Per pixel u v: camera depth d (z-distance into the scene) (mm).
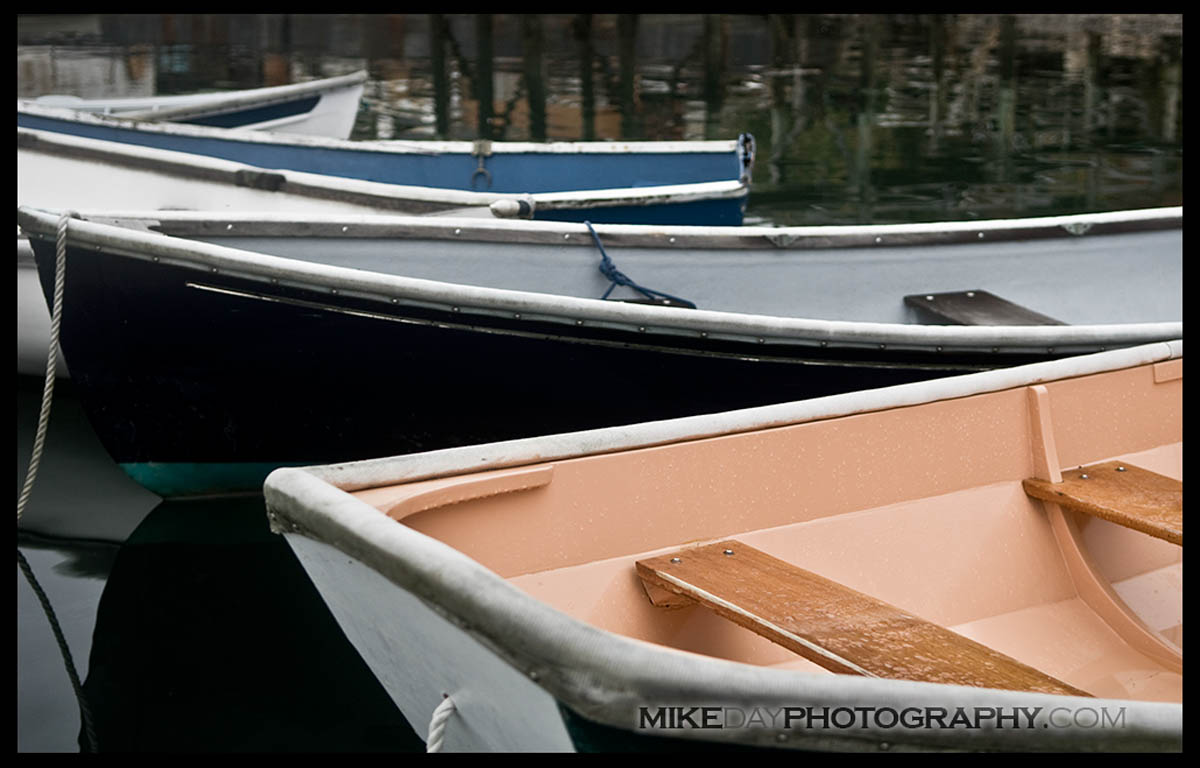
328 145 6305
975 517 2623
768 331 3465
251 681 3035
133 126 6289
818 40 15562
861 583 2449
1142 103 11359
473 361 3547
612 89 12414
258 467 3910
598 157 6332
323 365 3602
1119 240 4836
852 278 4570
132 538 3814
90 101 7863
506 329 3469
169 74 13602
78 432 4680
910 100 11703
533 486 2123
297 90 7934
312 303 3469
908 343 3523
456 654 1638
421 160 6336
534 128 10617
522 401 3643
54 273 3592
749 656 2314
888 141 9977
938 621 2510
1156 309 4930
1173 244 4926
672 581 2133
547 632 1433
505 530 2109
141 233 3426
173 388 3711
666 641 2246
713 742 1420
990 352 3574
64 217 3465
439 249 4102
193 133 6309
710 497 2328
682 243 4355
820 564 2418
